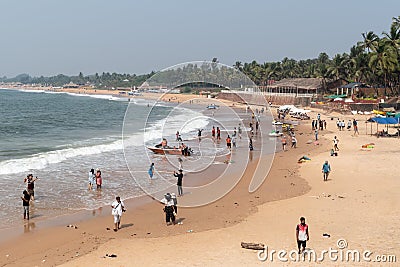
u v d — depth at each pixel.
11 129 49.12
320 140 36.91
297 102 76.69
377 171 22.52
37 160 26.19
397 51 62.28
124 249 12.45
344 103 63.88
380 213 15.05
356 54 80.38
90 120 63.50
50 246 12.90
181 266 10.95
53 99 145.12
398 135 38.12
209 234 13.54
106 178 21.94
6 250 12.56
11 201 17.75
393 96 66.00
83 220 15.52
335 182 20.55
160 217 15.76
